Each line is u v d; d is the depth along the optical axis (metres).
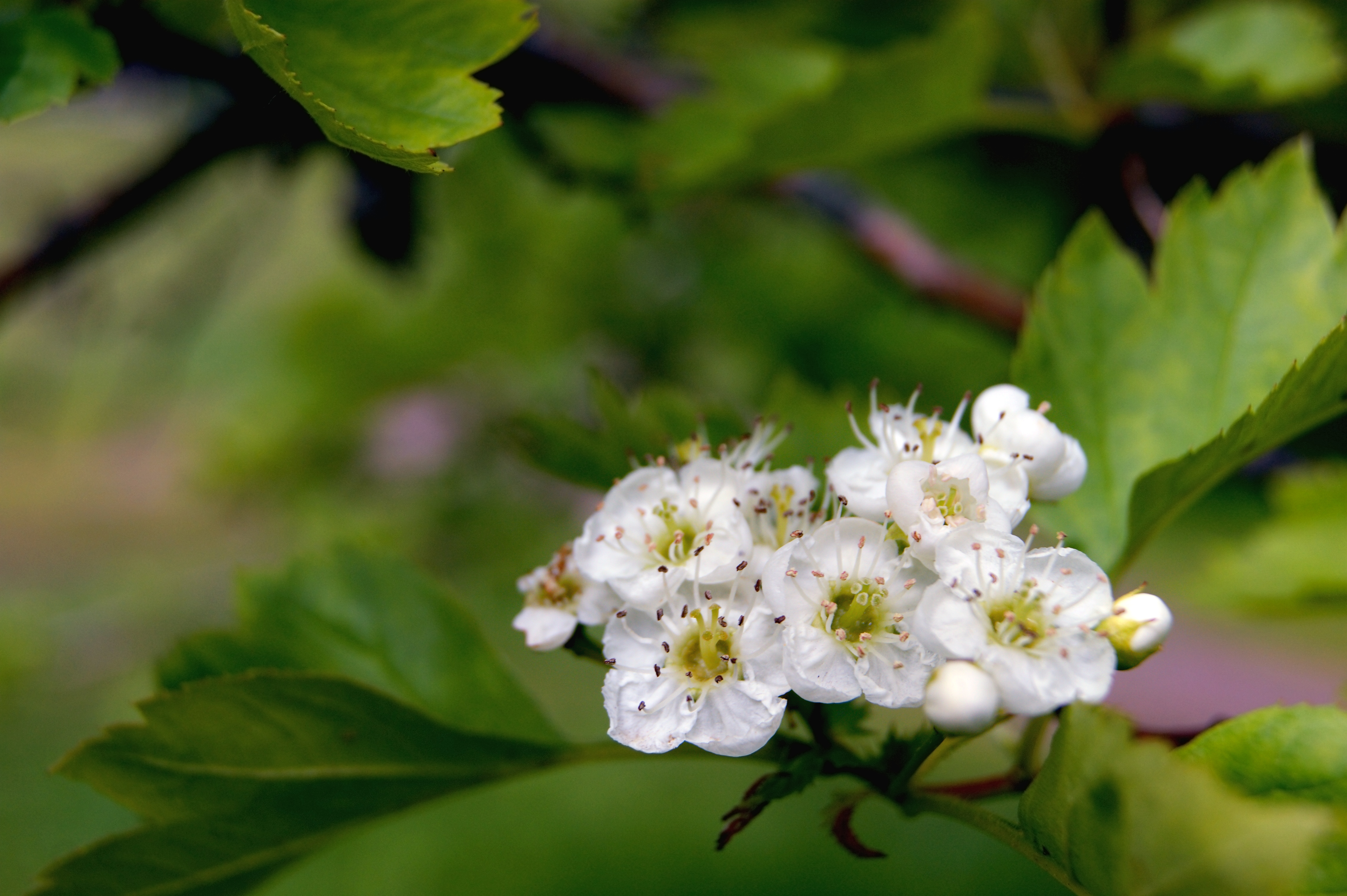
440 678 0.29
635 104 0.34
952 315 0.36
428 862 0.66
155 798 0.26
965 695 0.24
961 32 0.30
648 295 0.60
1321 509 0.33
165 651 0.28
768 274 0.57
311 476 0.61
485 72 0.32
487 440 0.61
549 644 0.25
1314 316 0.28
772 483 0.25
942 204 0.46
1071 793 0.23
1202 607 0.37
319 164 0.41
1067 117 0.34
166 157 0.31
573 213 0.55
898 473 0.25
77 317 0.38
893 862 0.63
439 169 0.23
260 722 0.26
